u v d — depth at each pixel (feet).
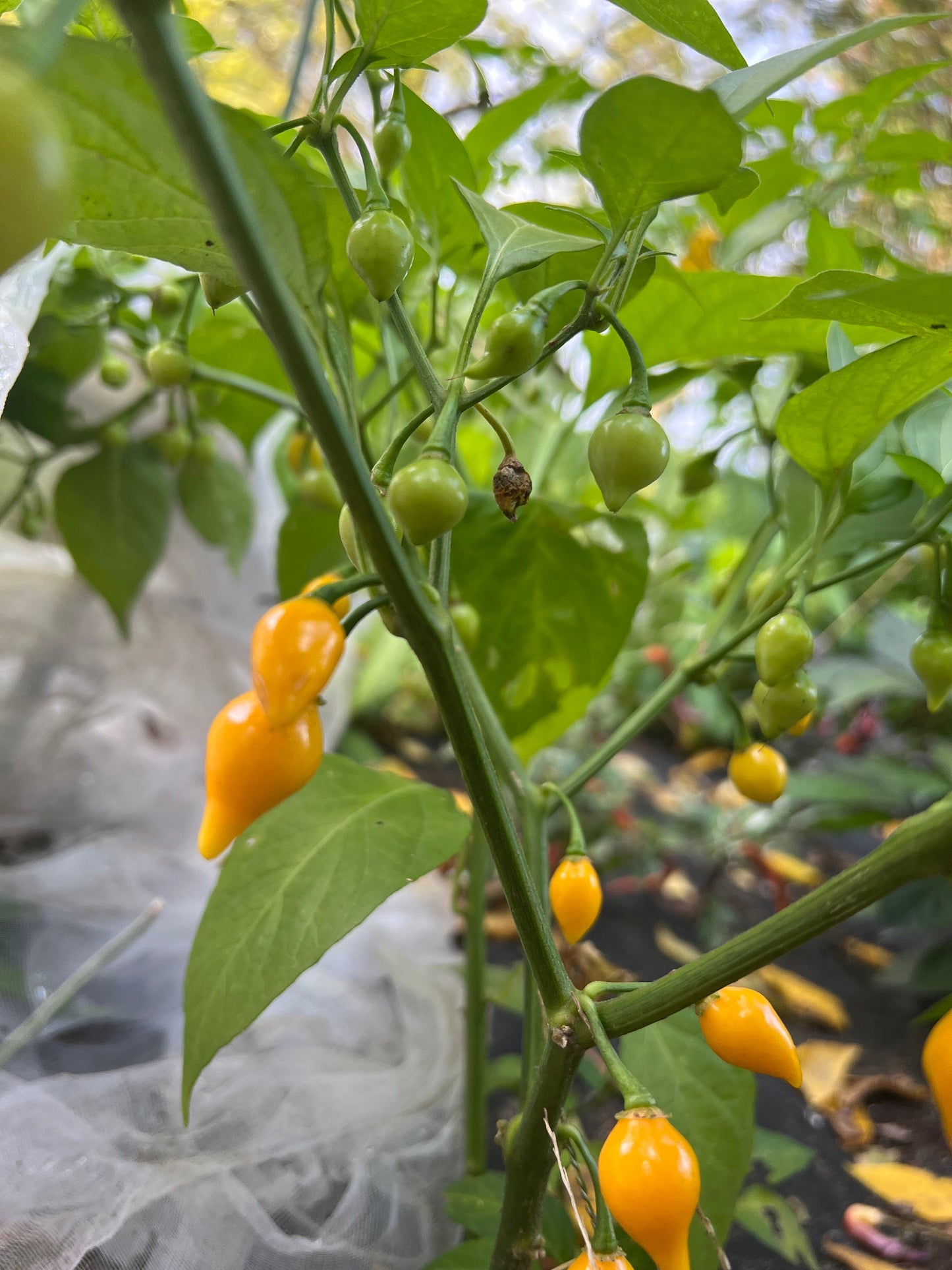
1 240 0.26
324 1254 0.95
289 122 0.69
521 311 0.56
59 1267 0.84
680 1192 0.50
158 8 0.35
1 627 1.54
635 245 0.68
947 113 2.25
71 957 1.34
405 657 2.59
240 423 1.49
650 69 2.65
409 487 0.51
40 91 0.28
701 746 2.93
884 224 2.10
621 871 2.06
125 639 1.42
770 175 1.23
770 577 1.08
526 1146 0.65
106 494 1.36
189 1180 0.93
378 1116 1.08
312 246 0.58
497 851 0.59
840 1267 1.08
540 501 1.03
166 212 0.54
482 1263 0.85
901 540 0.95
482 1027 1.07
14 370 0.81
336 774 0.89
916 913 1.51
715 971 0.56
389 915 1.53
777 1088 1.41
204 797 1.70
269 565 1.86
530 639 1.09
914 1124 1.34
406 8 0.65
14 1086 1.02
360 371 1.38
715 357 1.09
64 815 1.59
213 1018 0.71
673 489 2.36
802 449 0.74
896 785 1.78
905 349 0.63
